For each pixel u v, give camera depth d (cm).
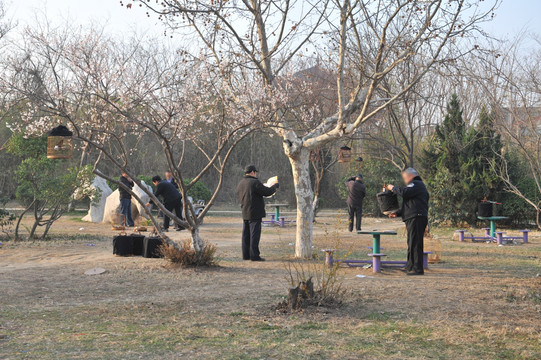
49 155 853
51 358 463
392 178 2984
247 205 1132
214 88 1043
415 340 541
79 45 1007
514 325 600
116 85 973
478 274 978
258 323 603
